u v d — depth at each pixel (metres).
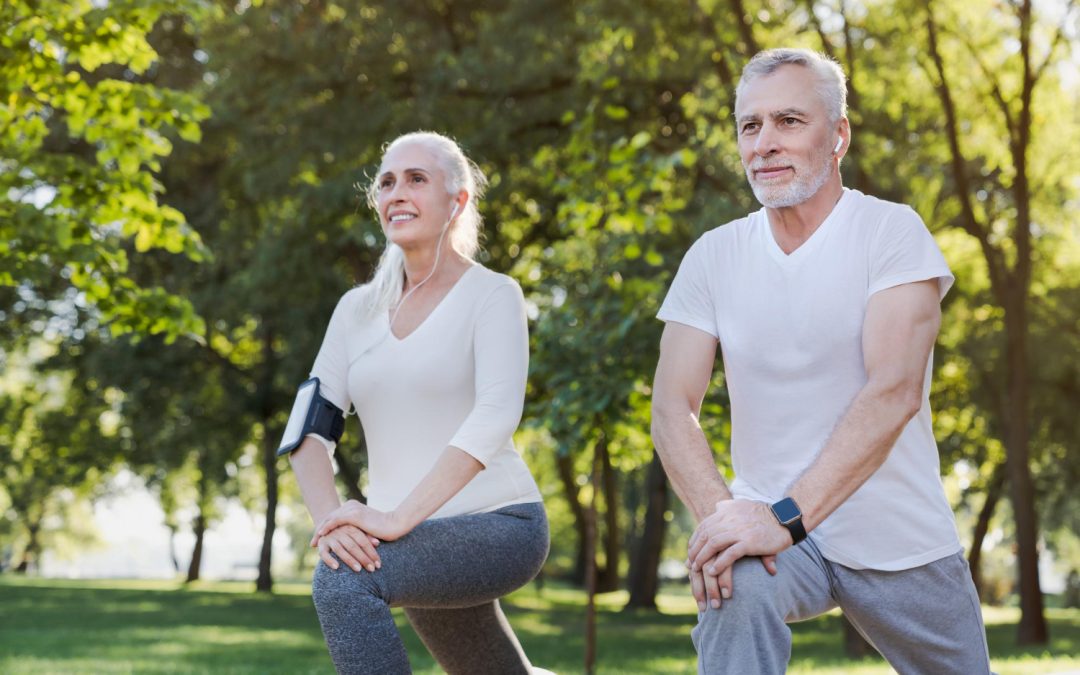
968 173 17.58
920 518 2.63
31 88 7.14
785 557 2.54
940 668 2.71
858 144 13.95
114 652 11.73
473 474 2.97
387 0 17.22
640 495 38.56
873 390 2.50
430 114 16.34
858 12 14.80
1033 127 17.33
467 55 16.45
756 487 2.72
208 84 17.09
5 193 6.91
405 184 3.25
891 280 2.57
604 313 8.02
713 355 2.80
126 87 7.11
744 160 2.67
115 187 7.20
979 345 19.02
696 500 2.58
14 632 14.65
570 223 8.45
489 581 3.00
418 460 3.20
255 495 41.66
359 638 2.74
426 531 2.93
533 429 8.12
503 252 19.08
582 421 7.88
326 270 18.33
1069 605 41.53
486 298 3.19
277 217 18.77
